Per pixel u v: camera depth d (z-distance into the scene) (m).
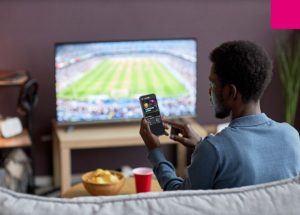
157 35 3.87
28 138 3.49
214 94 1.57
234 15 3.94
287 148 1.53
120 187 2.21
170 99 3.77
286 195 1.23
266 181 1.49
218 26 3.94
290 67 4.00
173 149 4.06
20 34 3.70
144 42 3.66
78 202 1.17
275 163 1.50
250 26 3.97
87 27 3.77
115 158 4.00
